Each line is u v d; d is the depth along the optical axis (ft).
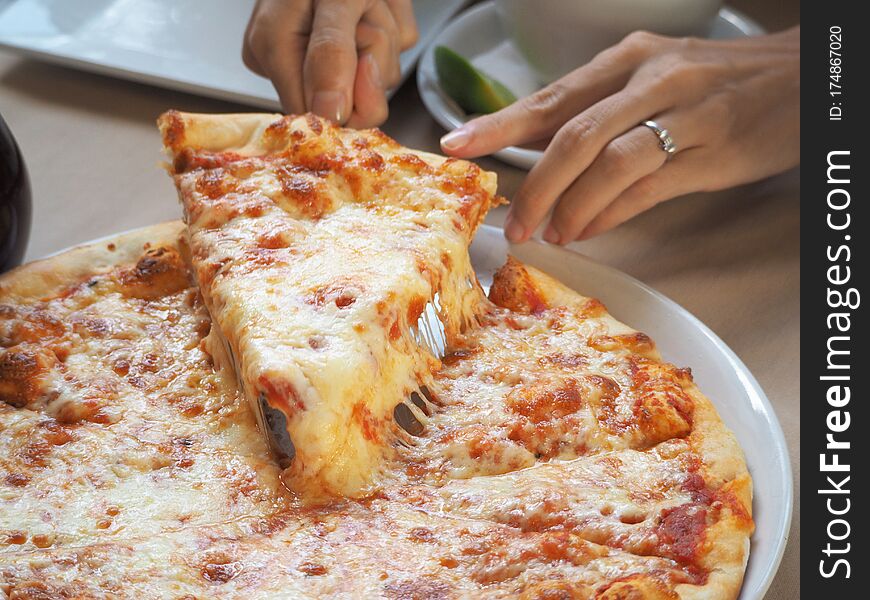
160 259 2.27
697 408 2.06
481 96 2.70
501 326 2.18
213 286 2.04
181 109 2.81
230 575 1.82
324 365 1.92
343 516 1.90
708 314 2.38
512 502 1.90
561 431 2.00
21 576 1.78
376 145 2.25
